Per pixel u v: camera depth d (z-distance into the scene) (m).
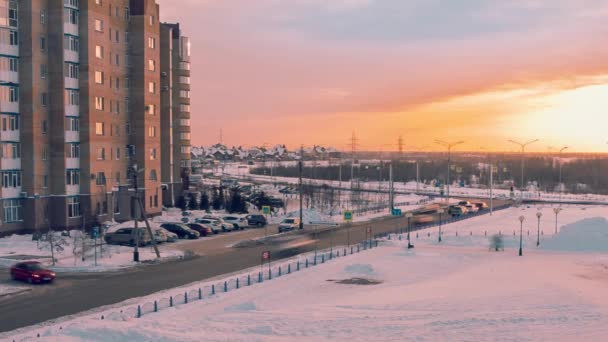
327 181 199.12
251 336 26.27
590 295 35.28
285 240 65.19
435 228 75.25
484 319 29.06
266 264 48.44
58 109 69.62
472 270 46.44
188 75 115.81
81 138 73.25
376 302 34.06
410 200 130.38
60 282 41.00
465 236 64.75
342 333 27.05
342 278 42.78
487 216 92.44
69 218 71.12
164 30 99.94
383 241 63.59
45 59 68.94
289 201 121.44
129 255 51.97
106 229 68.25
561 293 35.84
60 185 70.06
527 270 46.38
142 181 83.69
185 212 91.19
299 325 28.39
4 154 64.75
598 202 128.25
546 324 28.28
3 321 30.30
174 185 108.94
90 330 26.31
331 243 61.62
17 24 66.56
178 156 109.94
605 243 58.56
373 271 45.31
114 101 79.38
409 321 29.14
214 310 32.00
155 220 83.44
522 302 33.41
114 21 79.25
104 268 46.28
